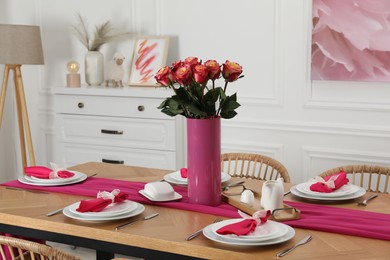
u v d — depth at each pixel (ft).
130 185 10.27
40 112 18.70
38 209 9.00
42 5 18.17
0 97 16.94
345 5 13.66
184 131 15.33
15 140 19.33
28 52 16.17
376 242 7.41
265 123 15.17
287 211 8.50
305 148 14.74
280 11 14.65
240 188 9.94
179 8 16.01
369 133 13.93
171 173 11.08
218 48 15.64
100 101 15.87
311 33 14.24
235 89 15.58
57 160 18.67
